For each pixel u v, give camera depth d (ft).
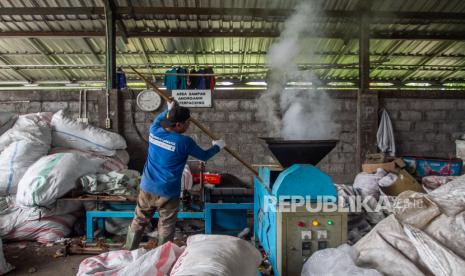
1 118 13.79
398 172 12.48
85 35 19.85
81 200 11.39
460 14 18.45
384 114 17.03
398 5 18.29
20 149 12.26
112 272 5.61
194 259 5.17
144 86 27.76
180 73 17.83
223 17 18.86
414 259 6.03
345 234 7.19
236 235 12.02
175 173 9.41
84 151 14.34
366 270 5.66
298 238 7.11
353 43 21.42
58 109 16.83
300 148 7.58
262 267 8.77
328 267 6.03
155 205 9.55
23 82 26.11
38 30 19.80
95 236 11.94
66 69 24.54
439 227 6.26
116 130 16.76
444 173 15.03
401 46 22.34
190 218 12.93
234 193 13.98
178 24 19.47
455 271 5.29
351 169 17.26
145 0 17.70
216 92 17.04
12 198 11.77
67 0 17.54
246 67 24.89
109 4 17.13
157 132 9.36
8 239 11.22
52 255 10.36
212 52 22.59
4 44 21.24
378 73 26.32
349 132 17.22
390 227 6.73
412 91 17.24
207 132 9.89
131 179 12.38
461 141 16.76
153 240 11.23
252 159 17.15
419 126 17.37
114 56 17.56
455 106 17.33
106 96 16.74
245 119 17.10
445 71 25.73
